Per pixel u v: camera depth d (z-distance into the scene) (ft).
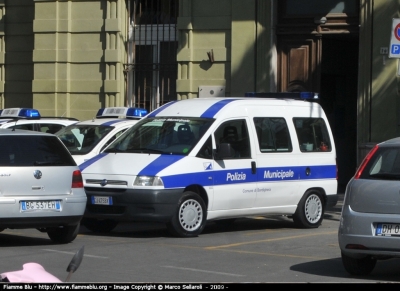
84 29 92.73
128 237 53.42
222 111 56.13
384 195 36.04
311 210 61.11
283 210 59.11
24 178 46.09
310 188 61.00
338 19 83.92
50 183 47.03
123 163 53.01
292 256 45.24
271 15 85.56
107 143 62.95
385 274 39.50
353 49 91.45
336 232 58.39
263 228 61.21
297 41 85.76
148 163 52.47
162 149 54.24
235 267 40.91
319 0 84.64
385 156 37.37
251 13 85.71
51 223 46.96
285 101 61.11
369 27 81.05
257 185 56.65
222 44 87.20
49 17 93.61
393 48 60.75
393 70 79.97
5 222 45.34
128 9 92.99
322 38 85.51
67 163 48.32
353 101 91.81
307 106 62.54
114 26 91.30
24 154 46.73
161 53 91.97
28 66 97.96
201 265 41.34
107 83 91.76
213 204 53.98
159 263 41.75
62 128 68.33
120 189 51.70
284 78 86.33
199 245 49.42
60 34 93.61
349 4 83.66
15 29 98.37
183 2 88.48
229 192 54.80
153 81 92.17
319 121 63.21
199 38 88.17
